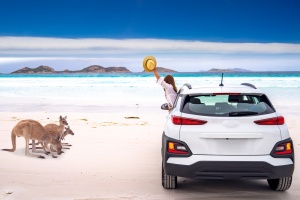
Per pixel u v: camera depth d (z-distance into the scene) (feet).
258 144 15.20
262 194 17.47
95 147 28.84
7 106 65.26
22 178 20.22
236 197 17.04
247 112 15.61
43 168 22.45
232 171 15.10
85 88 120.37
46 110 58.90
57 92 104.53
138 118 46.73
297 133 35.91
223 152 15.21
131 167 22.85
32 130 25.12
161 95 89.97
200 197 17.03
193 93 16.67
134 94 93.81
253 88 17.46
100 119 45.73
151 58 22.11
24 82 167.22
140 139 32.19
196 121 15.48
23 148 28.27
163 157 16.46
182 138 15.55
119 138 32.63
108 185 19.02
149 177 20.61
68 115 50.01
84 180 19.94
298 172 21.86
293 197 17.04
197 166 15.21
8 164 23.25
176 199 16.79
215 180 19.74
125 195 17.35
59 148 26.14
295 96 85.97
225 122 15.24
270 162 15.05
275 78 199.31
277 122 15.52
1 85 143.54
